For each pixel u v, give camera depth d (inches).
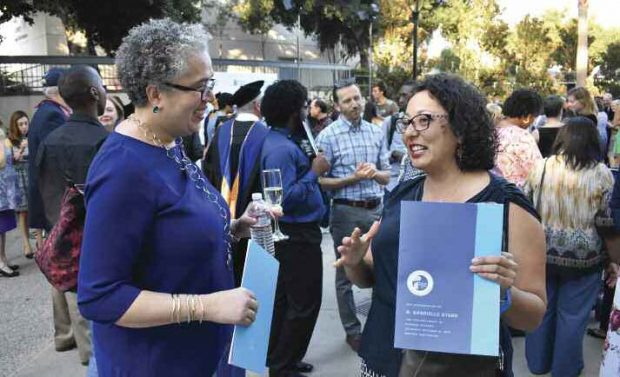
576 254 125.1
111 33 742.5
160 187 60.6
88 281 57.5
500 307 57.1
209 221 64.3
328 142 160.2
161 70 59.6
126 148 60.4
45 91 170.7
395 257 66.0
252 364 62.9
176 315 59.1
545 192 126.7
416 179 70.6
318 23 1162.0
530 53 1035.9
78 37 1010.7
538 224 62.7
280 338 130.1
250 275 64.8
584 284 128.3
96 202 58.2
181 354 64.2
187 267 62.4
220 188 122.3
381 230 68.3
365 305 186.2
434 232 55.9
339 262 70.1
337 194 160.1
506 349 64.1
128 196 58.5
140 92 61.3
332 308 185.6
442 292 55.6
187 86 60.7
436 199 65.0
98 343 65.2
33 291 206.7
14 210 232.1
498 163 146.6
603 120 314.0
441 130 62.3
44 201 132.0
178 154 66.7
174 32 61.0
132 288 58.7
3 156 226.7
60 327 154.1
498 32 1027.3
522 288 61.9
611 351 98.5
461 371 60.4
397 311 56.5
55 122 164.4
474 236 55.1
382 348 67.2
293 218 125.6
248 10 1099.9
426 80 64.5
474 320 54.6
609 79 1603.1
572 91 218.8
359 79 1029.8
